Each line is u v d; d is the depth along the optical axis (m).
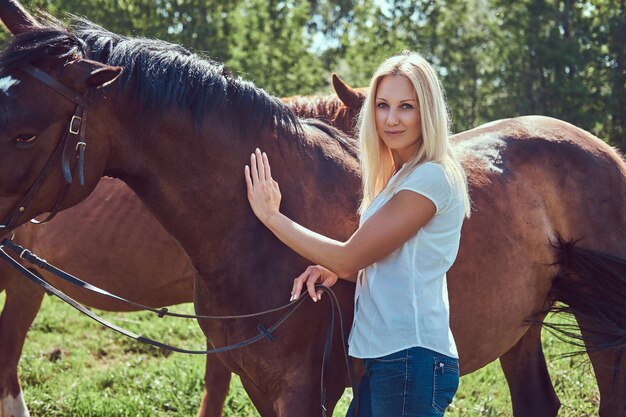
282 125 2.83
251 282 2.70
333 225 2.80
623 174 3.58
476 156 3.35
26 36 2.51
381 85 2.46
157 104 2.62
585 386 5.14
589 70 20.34
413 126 2.42
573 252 3.33
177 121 2.65
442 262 2.43
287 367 2.68
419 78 2.39
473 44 21.14
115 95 2.59
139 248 4.32
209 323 2.86
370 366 2.44
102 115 2.58
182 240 2.79
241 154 2.74
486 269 3.11
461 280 3.04
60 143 2.51
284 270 2.69
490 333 3.19
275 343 2.66
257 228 2.72
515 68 20.02
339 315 2.69
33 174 2.49
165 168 2.69
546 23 20.03
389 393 2.38
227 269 2.74
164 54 2.71
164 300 4.48
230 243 2.73
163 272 4.33
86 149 2.56
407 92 2.40
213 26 17.02
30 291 4.77
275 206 2.59
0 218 2.49
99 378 5.70
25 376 5.81
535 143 3.49
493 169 3.32
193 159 2.69
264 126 2.79
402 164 2.54
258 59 18.05
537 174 3.42
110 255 4.38
